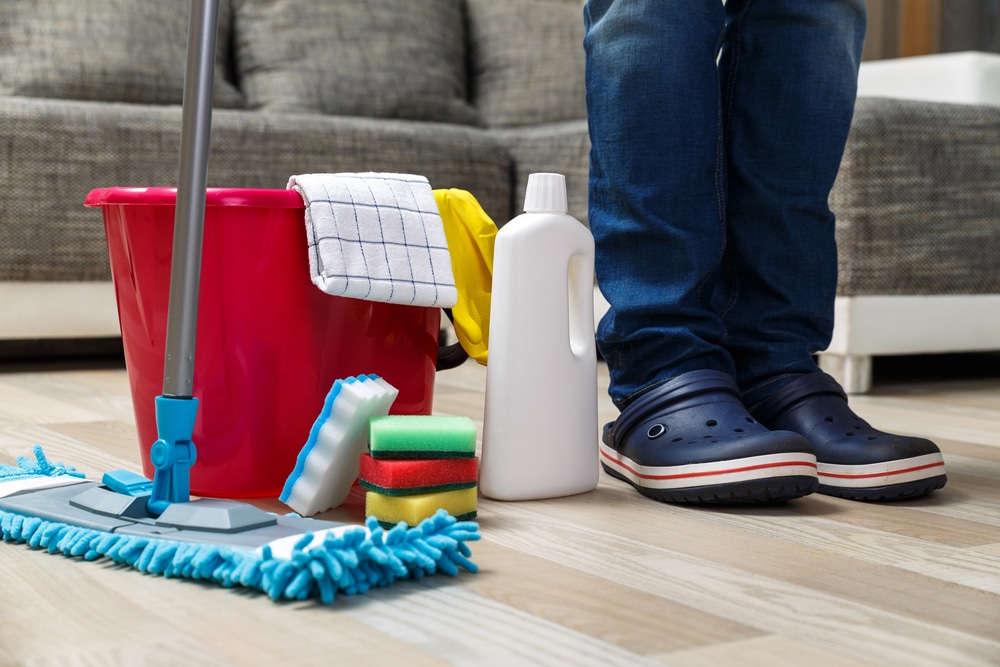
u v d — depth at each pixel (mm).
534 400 966
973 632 627
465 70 2900
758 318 1104
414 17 2750
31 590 683
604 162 1040
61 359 2314
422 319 1046
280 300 943
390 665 562
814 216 1099
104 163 2018
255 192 914
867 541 845
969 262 1926
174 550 708
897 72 2406
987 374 2203
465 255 1079
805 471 927
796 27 1065
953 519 928
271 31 2623
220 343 942
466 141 2387
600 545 818
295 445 978
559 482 984
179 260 786
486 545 812
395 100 2648
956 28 2938
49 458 1170
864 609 668
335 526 757
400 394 1039
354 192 947
